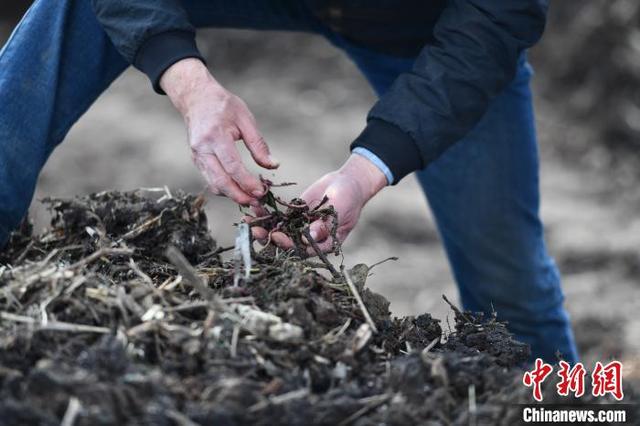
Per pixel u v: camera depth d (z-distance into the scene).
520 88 4.72
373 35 4.54
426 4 4.31
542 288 5.00
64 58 3.89
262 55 14.86
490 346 3.11
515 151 4.79
